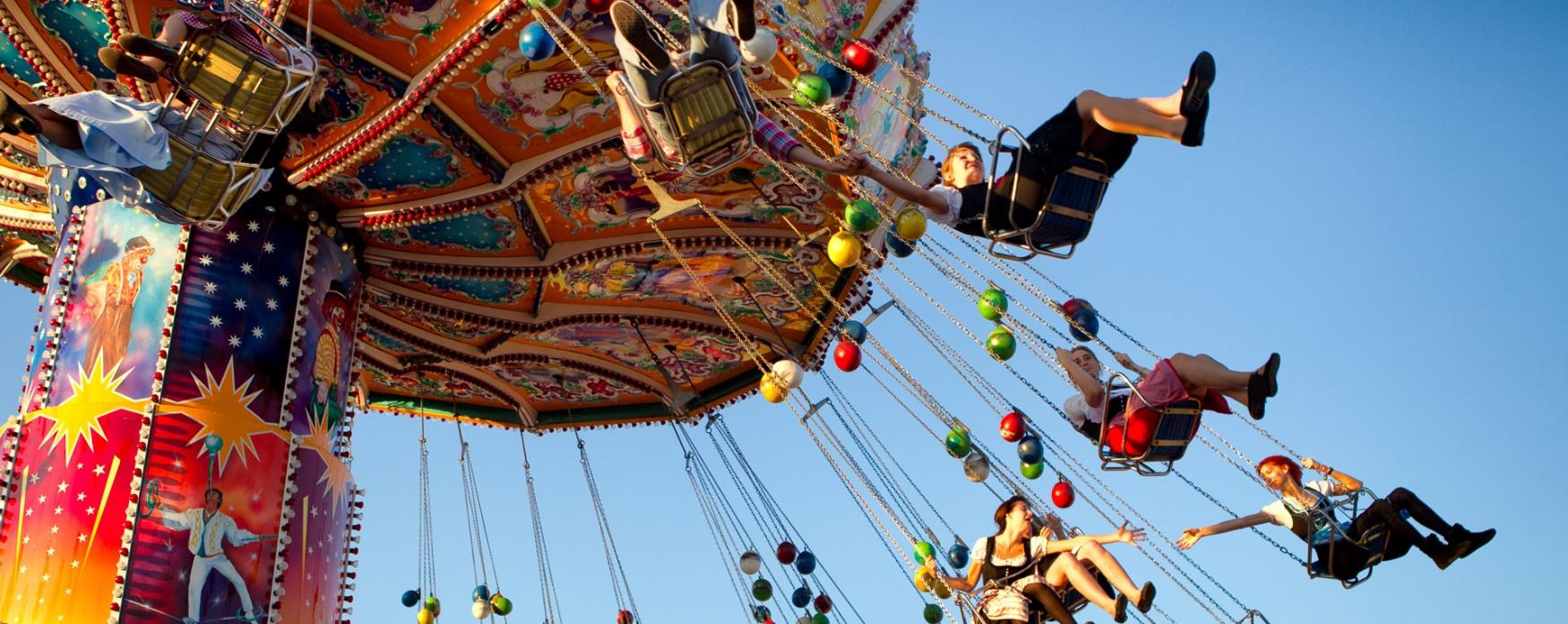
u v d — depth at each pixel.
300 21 12.11
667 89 9.25
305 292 14.01
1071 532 11.81
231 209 10.96
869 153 9.90
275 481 13.21
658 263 16.20
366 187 14.30
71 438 12.70
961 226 9.70
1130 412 10.43
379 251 15.40
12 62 13.08
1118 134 9.34
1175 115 9.00
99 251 13.69
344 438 14.73
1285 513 11.05
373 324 17.06
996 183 9.76
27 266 17.09
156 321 13.22
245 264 13.66
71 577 12.14
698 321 17.78
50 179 10.66
